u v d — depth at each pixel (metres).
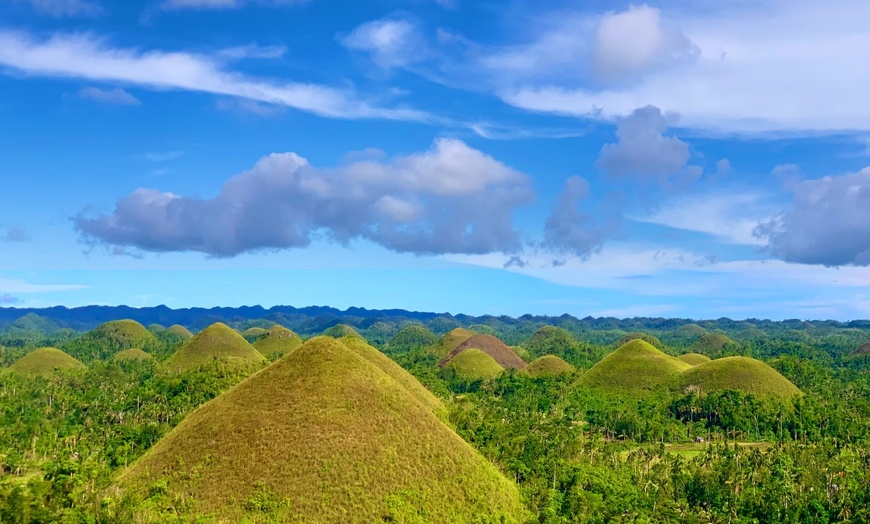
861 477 96.38
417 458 83.12
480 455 93.56
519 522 79.31
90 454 111.81
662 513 83.56
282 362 98.31
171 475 79.44
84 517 66.12
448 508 77.38
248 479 76.56
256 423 85.06
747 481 98.94
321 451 79.94
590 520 78.75
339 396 89.44
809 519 85.19
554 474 96.25
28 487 74.06
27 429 124.62
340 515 72.44
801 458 107.62
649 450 119.69
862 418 145.62
